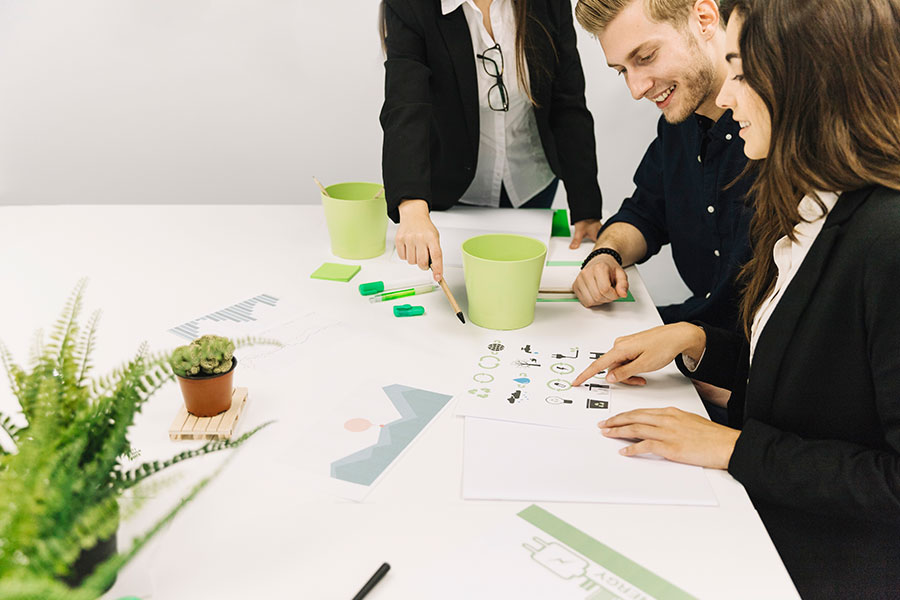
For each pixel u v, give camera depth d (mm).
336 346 1146
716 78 1295
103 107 2678
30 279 1349
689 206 1524
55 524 550
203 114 2711
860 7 765
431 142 1672
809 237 905
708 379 1117
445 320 1242
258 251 1516
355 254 1484
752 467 856
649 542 758
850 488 814
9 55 2576
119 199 2814
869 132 799
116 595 671
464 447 905
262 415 965
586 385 1059
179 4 2543
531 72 1617
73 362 666
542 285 1386
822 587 950
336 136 2766
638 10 1225
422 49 1583
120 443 634
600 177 2793
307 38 2615
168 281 1364
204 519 783
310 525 778
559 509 804
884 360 816
